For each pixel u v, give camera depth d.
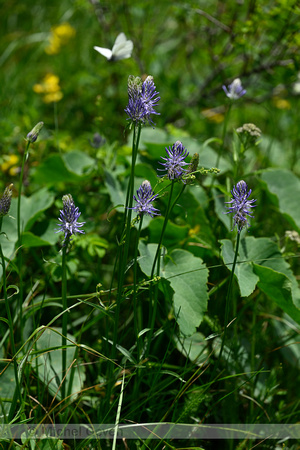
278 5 1.54
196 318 1.14
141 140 1.46
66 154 1.45
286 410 1.22
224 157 1.61
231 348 1.21
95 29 2.22
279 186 1.43
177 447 1.15
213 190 1.40
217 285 1.24
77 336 1.26
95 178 1.45
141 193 1.04
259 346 1.27
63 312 1.06
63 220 1.03
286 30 1.55
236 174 1.29
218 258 1.30
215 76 1.86
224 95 1.89
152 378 1.16
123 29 1.87
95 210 1.49
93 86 1.96
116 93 1.88
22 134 1.58
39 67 2.32
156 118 1.87
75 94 2.01
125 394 1.19
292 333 1.31
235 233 1.26
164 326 1.16
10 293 1.29
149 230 1.30
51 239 1.30
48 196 1.34
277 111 2.08
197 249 1.31
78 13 2.46
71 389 1.14
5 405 1.12
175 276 1.15
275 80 1.75
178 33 2.14
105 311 1.08
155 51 2.13
